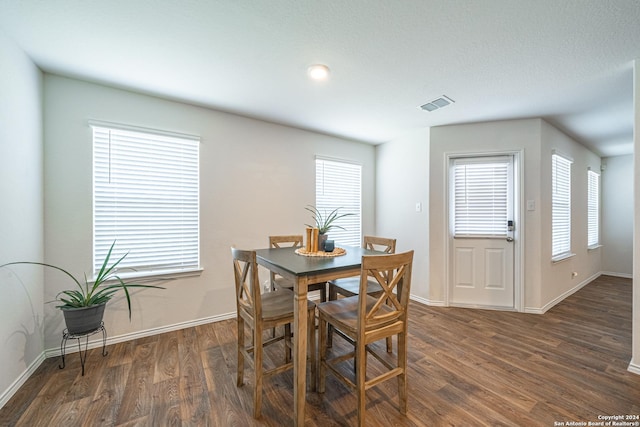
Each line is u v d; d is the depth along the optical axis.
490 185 3.26
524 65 2.02
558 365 2.04
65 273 2.19
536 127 3.08
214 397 1.69
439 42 1.76
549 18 1.53
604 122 3.23
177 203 2.68
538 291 3.09
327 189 3.76
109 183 2.38
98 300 2.06
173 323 2.64
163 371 1.96
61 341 2.17
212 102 2.68
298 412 1.43
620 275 4.90
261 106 2.78
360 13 1.51
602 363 2.06
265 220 3.20
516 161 3.15
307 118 3.12
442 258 3.36
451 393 1.73
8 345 1.67
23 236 1.83
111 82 2.28
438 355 2.19
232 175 2.98
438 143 3.38
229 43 1.78
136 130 2.45
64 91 2.19
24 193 1.85
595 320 2.90
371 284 2.45
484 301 3.29
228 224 2.95
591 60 1.95
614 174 4.95
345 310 1.73
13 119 1.73
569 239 3.86
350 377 1.92
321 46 1.81
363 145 4.11
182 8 1.47
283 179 3.35
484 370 1.98
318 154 3.65
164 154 2.62
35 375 1.89
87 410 1.57
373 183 4.23
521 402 1.64
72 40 1.74
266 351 2.28
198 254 2.78
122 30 1.65
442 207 3.36
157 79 2.23
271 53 1.89
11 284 1.70
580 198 4.18
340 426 1.47
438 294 3.38
